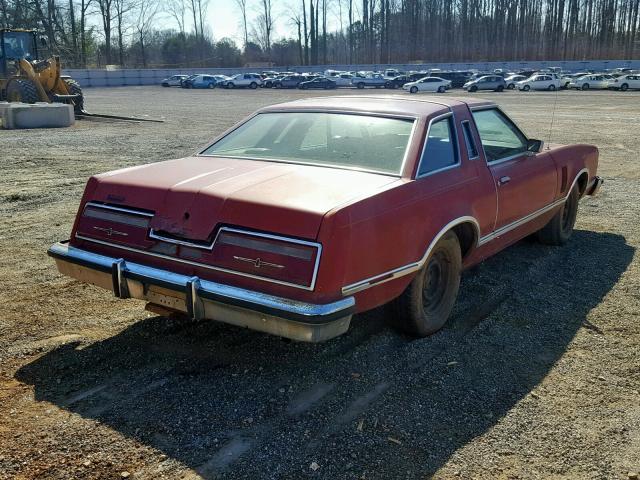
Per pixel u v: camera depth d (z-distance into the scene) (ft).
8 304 15.47
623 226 24.47
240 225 10.95
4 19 216.33
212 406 10.99
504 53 307.99
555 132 60.70
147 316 14.90
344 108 14.93
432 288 13.97
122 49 262.47
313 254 10.33
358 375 12.16
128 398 11.21
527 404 11.25
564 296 16.69
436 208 12.95
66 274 13.14
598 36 299.17
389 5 323.57
